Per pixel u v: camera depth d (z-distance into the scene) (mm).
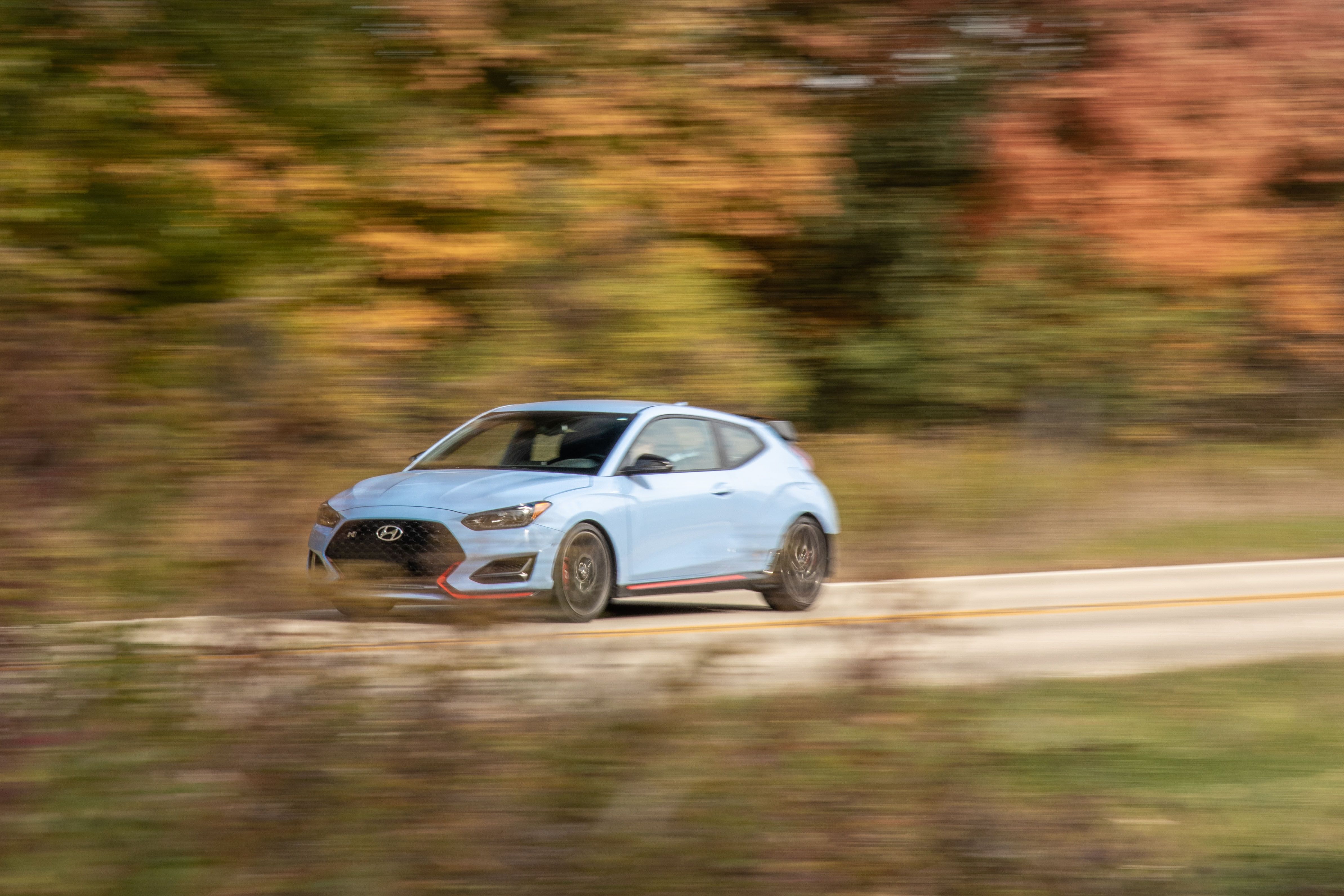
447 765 8117
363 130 28156
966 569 26859
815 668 9664
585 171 31578
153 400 8609
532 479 20094
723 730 8812
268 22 27062
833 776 8750
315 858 7727
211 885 7598
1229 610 23672
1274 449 41188
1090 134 40469
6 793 7828
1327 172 40781
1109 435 39844
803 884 8008
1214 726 13547
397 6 29344
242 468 8461
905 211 39000
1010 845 8852
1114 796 10570
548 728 8414
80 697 8070
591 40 32062
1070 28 40500
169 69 26578
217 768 8023
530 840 7922
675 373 29594
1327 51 40094
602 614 20297
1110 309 39281
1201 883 8891
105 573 8188
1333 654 18766
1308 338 41219
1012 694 14195
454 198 28766
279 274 26062
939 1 38562
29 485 8219
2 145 25031
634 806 8289
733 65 34594
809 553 23516
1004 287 39188
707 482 22172
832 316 38906
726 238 34375
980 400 38719
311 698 8180
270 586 8328
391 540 18547
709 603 24438
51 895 7500
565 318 13391
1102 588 26438
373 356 10203
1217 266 39625
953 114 39219
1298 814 10602
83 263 20141
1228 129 40062
